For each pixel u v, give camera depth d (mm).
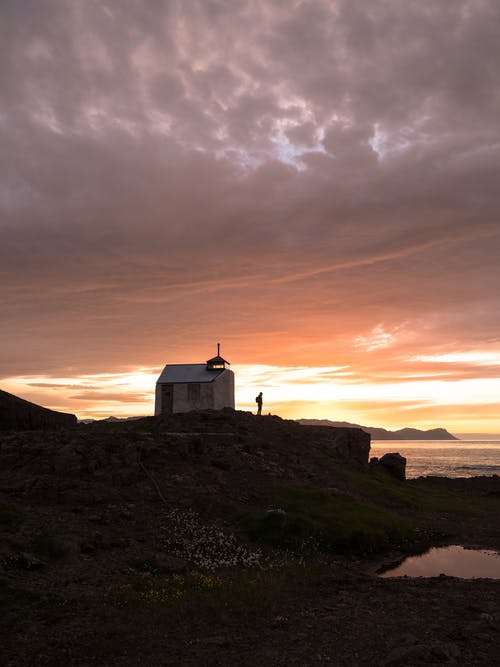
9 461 27312
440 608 13727
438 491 48594
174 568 16781
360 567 20266
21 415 47406
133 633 11406
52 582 14398
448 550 23953
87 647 10570
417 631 11766
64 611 12461
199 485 27016
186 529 21344
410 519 30125
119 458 27906
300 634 11602
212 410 49812
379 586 16391
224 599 13852
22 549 16594
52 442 29766
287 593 15336
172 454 30141
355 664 9875
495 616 12812
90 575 15344
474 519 33188
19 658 9969
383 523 26188
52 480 24594
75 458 26953
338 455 45156
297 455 39625
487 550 24141
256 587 15070
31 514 20500
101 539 18828
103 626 11641
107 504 23078
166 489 25797
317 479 34156
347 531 23562
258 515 23562
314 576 17469
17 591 13289
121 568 16375
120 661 9984
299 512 25469
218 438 37031
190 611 12820
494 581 17500
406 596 14992
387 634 11594
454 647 10398
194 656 10266
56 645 10609
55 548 16891
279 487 29328
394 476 50281
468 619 12750
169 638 11219
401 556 22531
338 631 11820
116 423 45750
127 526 21000
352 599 14703
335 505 27969
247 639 11273
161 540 19906
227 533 21734
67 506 22344
